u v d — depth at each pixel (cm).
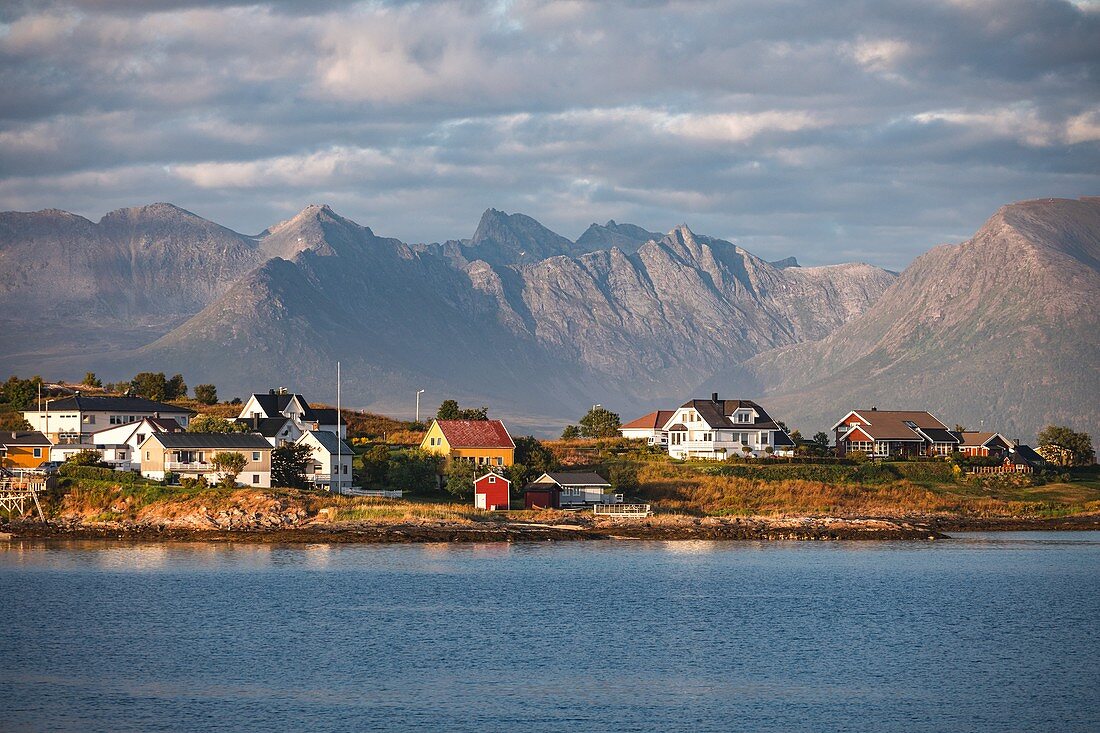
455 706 9850
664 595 15100
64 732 9125
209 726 9288
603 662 11388
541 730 9275
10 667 11012
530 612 13812
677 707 9881
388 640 12238
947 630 13100
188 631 12550
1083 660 11644
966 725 9494
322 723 9388
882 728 9406
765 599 14912
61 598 14262
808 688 10500
